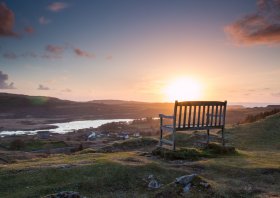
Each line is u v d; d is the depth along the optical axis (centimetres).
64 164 1741
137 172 1570
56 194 1148
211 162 1845
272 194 1326
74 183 1412
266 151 2641
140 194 1310
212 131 4019
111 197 1274
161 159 1962
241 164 1825
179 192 1277
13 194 1302
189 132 3609
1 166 1803
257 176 1595
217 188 1341
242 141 3212
